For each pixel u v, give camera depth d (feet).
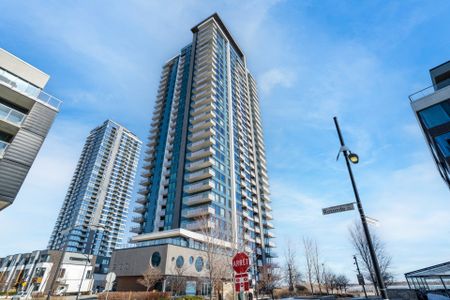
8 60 79.41
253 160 261.44
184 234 138.31
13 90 75.00
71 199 421.18
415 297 77.82
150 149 233.76
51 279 205.87
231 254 95.86
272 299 126.93
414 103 77.61
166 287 111.34
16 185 67.26
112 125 495.41
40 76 84.94
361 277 107.34
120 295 89.25
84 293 206.18
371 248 26.03
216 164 191.01
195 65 262.47
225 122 229.25
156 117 258.78
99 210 407.64
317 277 152.87
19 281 220.43
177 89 259.60
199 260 132.98
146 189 207.62
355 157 31.91
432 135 71.82
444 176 85.56
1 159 66.85
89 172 427.33
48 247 391.65
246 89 313.53
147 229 180.45
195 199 169.27
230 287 80.59
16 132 75.00
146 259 123.75
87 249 366.84
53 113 82.43
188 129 217.15
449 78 85.05
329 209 30.73
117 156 474.08
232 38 319.27
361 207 28.48
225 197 185.78
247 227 196.44
